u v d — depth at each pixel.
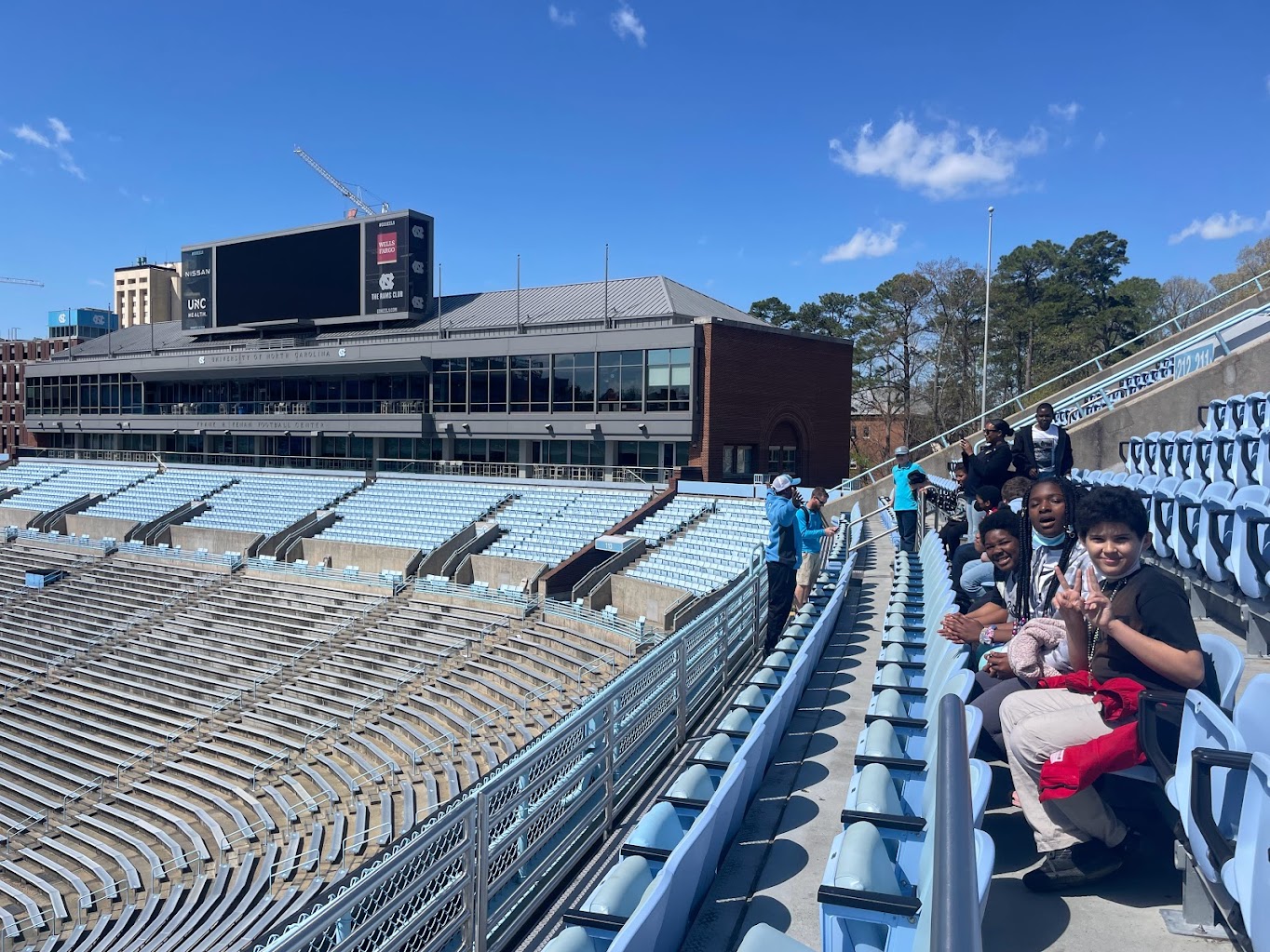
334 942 4.05
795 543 10.64
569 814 6.33
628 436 34.62
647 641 19.83
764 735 5.01
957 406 58.56
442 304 47.28
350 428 43.31
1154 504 9.40
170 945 13.75
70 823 19.39
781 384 36.69
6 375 85.81
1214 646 4.08
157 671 26.92
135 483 48.44
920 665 6.75
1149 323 56.16
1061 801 3.39
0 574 38.56
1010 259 60.38
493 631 25.45
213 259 50.62
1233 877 2.70
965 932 1.37
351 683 23.95
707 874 3.94
